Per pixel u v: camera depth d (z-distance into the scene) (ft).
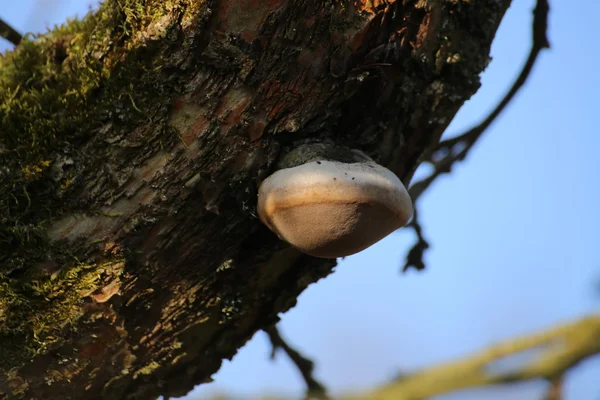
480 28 5.83
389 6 5.71
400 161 5.90
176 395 6.02
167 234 5.78
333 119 5.76
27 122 5.76
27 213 5.75
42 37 5.85
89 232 5.77
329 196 5.69
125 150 5.74
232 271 5.86
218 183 5.75
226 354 6.01
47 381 5.83
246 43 5.70
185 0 5.70
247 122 5.73
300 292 5.98
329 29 5.70
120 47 5.74
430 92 5.82
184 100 5.73
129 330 5.86
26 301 5.76
